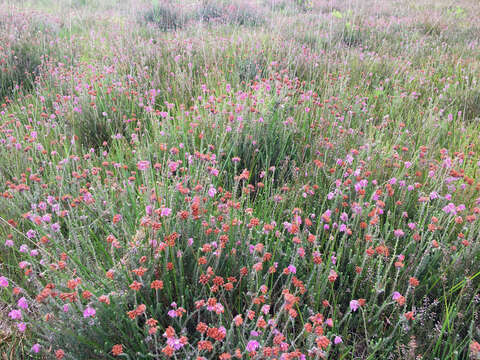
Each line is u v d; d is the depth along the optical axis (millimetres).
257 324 1566
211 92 4562
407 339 1852
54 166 2912
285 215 2637
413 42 8148
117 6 12938
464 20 10508
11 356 1811
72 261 2000
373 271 2123
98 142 3834
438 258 2221
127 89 4535
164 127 3494
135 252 1990
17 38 6500
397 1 13875
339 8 12562
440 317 2023
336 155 3158
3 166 3066
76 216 2451
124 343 1794
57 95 4223
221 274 2131
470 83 5602
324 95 4645
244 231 2164
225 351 1739
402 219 2562
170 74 5324
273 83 4672
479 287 2053
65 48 6617
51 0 12867
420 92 5340
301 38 8156
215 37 7254
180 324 1727
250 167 3334
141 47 6359
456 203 2631
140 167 2271
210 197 2504
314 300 1979
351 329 2051
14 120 3713
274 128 3533
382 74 6035
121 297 1792
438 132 3816
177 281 2035
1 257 2357
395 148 3430
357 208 2270
